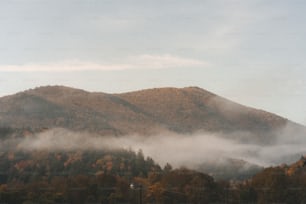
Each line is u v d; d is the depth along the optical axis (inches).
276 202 3161.9
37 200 3142.2
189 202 3277.6
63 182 3501.5
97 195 3316.9
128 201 3257.9
